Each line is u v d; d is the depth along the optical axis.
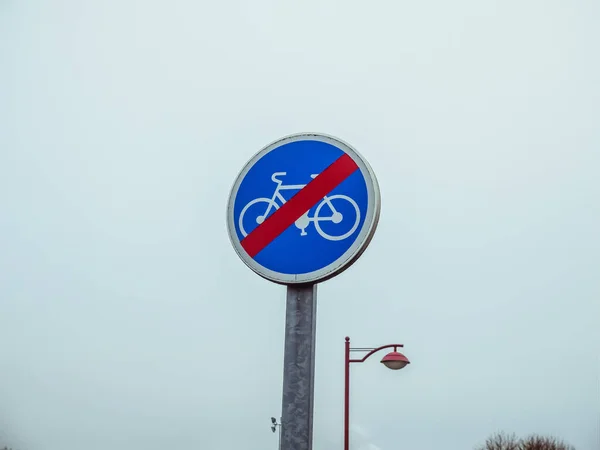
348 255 4.61
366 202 4.69
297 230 4.78
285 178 4.93
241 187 5.02
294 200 4.86
